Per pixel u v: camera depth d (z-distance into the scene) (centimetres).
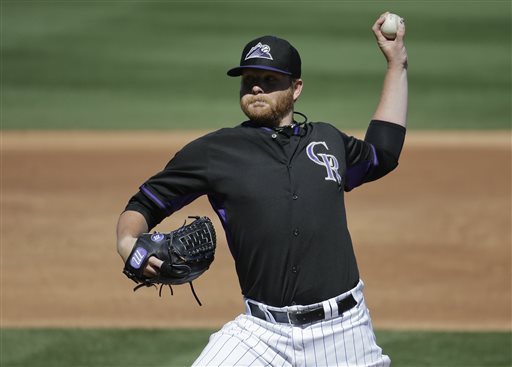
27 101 7100
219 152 1352
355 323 1354
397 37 1574
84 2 12369
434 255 3453
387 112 1540
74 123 6369
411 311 2836
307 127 1412
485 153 5397
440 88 7662
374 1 12850
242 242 1345
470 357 2402
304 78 7950
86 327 2677
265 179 1339
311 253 1331
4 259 3384
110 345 2503
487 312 2828
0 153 5356
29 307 2866
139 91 7512
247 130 1380
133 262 1265
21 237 3675
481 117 6619
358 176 1488
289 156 1362
